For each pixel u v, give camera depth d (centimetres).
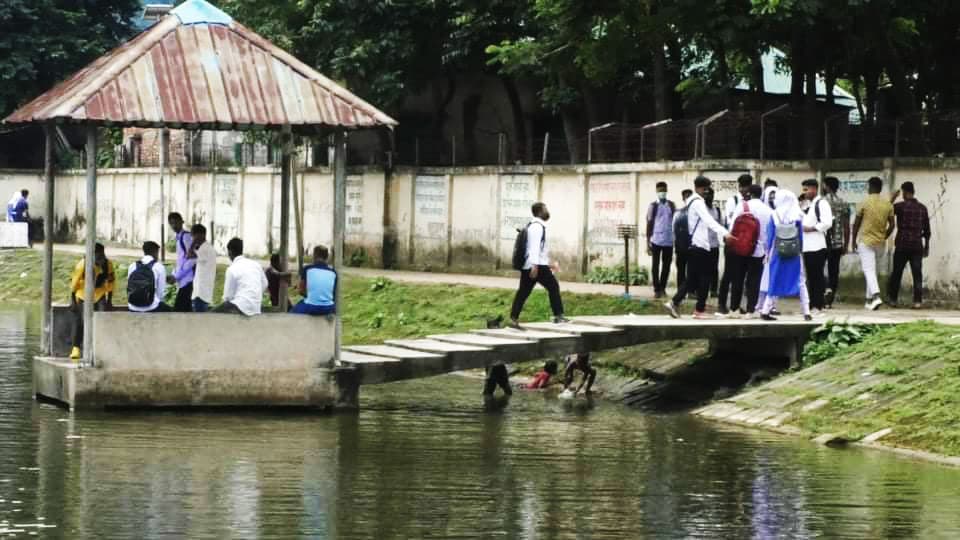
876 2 3656
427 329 3884
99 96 2623
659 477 2136
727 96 4491
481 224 4809
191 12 2772
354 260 5294
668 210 3644
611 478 2130
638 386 3123
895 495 2005
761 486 2069
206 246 3152
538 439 2489
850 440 2416
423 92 5494
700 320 3023
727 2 3841
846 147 3884
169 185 6494
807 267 3161
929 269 3494
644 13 4088
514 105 5272
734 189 3850
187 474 2125
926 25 4116
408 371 2809
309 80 2759
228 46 2755
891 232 3381
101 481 2066
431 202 5019
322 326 2745
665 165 4044
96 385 2667
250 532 1770
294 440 2434
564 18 4181
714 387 2973
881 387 2562
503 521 1845
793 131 3925
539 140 5219
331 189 5441
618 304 3628
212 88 2691
